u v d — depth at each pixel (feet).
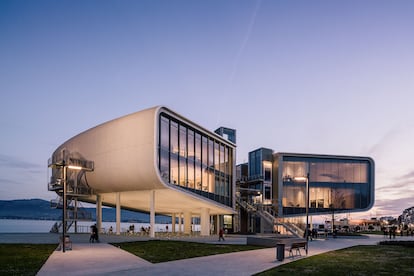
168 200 138.21
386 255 74.13
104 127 127.44
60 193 167.43
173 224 203.00
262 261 61.52
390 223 302.66
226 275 46.93
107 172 124.06
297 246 72.23
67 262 57.67
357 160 202.28
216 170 149.38
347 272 50.80
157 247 83.76
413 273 50.57
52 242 92.68
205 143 142.10
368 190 201.16
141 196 136.46
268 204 183.62
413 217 425.28
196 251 76.84
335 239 138.10
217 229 182.80
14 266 52.90
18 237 110.93
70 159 131.75
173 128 121.08
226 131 184.24
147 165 109.50
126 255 67.36
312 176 196.95
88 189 141.28
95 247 82.69
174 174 119.14
